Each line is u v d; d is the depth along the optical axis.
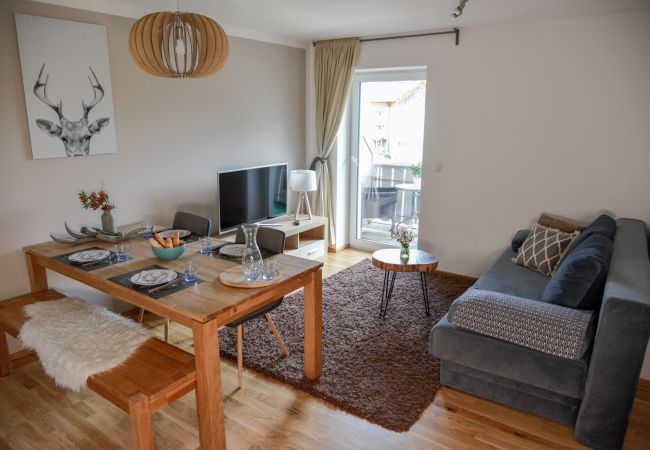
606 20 3.61
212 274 2.58
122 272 2.61
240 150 4.59
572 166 3.96
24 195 3.07
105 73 3.37
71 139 3.24
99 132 3.39
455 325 2.65
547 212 4.14
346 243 5.82
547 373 2.37
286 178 5.00
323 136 5.23
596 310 2.61
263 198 4.68
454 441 2.38
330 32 4.55
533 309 2.48
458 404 2.67
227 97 4.35
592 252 2.56
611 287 2.25
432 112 4.55
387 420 2.51
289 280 2.50
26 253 3.07
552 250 3.58
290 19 3.92
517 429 2.46
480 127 4.32
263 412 2.59
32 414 2.58
